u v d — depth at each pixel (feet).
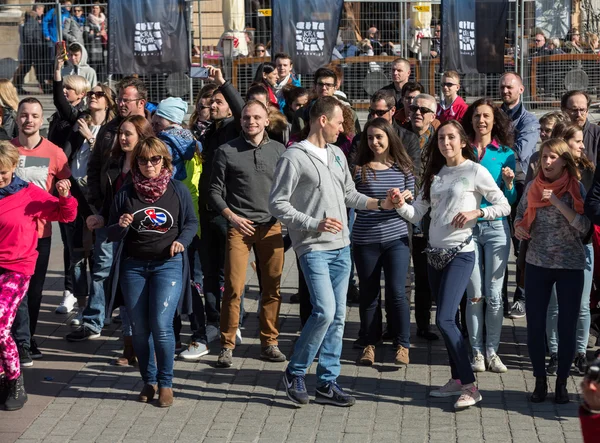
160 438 17.60
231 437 17.63
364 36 42.42
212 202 21.21
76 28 42.98
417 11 42.11
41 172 22.38
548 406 18.99
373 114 23.47
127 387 20.48
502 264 20.94
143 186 18.78
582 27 41.14
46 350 23.07
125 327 21.62
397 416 18.61
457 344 18.81
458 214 18.62
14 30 42.63
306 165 18.47
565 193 18.88
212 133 23.26
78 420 18.53
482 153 21.48
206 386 20.44
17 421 18.45
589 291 20.76
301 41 37.81
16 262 18.97
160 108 23.03
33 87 42.39
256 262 23.85
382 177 21.40
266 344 22.09
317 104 18.75
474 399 18.86
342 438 17.52
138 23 37.65
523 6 40.19
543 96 41.04
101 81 43.55
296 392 19.07
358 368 21.57
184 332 24.49
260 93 24.26
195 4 44.42
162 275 19.02
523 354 22.40
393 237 21.30
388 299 22.13
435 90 41.91
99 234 23.54
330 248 18.71
